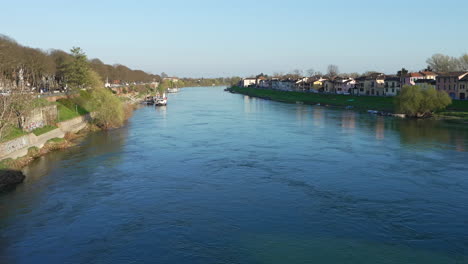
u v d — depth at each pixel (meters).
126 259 25.41
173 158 51.00
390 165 46.00
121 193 37.47
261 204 34.25
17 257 25.80
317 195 36.25
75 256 25.83
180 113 110.56
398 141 60.72
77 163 48.66
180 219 31.33
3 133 49.53
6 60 82.88
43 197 36.53
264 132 71.31
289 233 28.66
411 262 24.62
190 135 69.06
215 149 56.31
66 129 69.31
